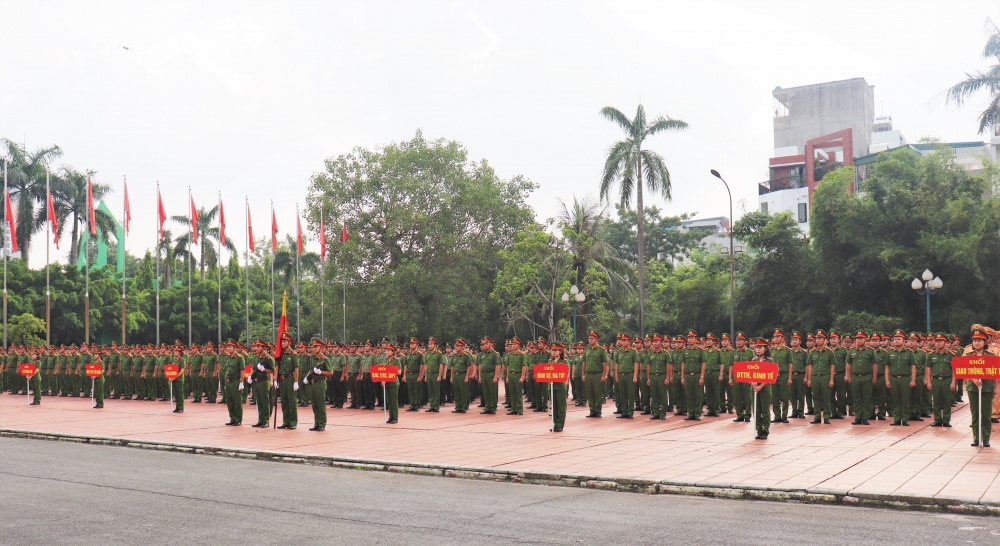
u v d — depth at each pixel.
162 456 14.19
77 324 52.62
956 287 39.97
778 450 13.40
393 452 13.70
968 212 39.78
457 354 22.88
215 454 14.40
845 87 76.12
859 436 15.53
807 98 77.69
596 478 10.72
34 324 46.91
